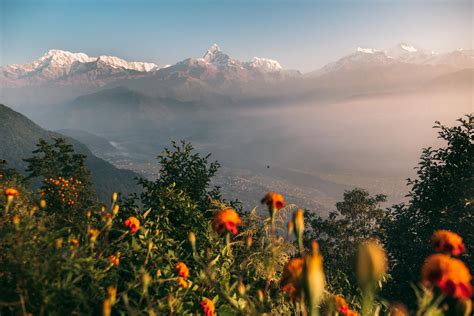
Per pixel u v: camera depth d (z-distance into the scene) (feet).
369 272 3.32
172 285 9.23
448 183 36.94
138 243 11.59
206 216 23.22
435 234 5.36
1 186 13.28
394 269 38.34
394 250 41.63
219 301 9.30
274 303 8.46
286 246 10.44
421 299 4.31
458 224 31.65
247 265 10.67
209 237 13.24
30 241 7.78
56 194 28.22
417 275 35.32
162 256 11.03
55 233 8.14
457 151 37.45
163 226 15.78
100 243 9.34
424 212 39.93
